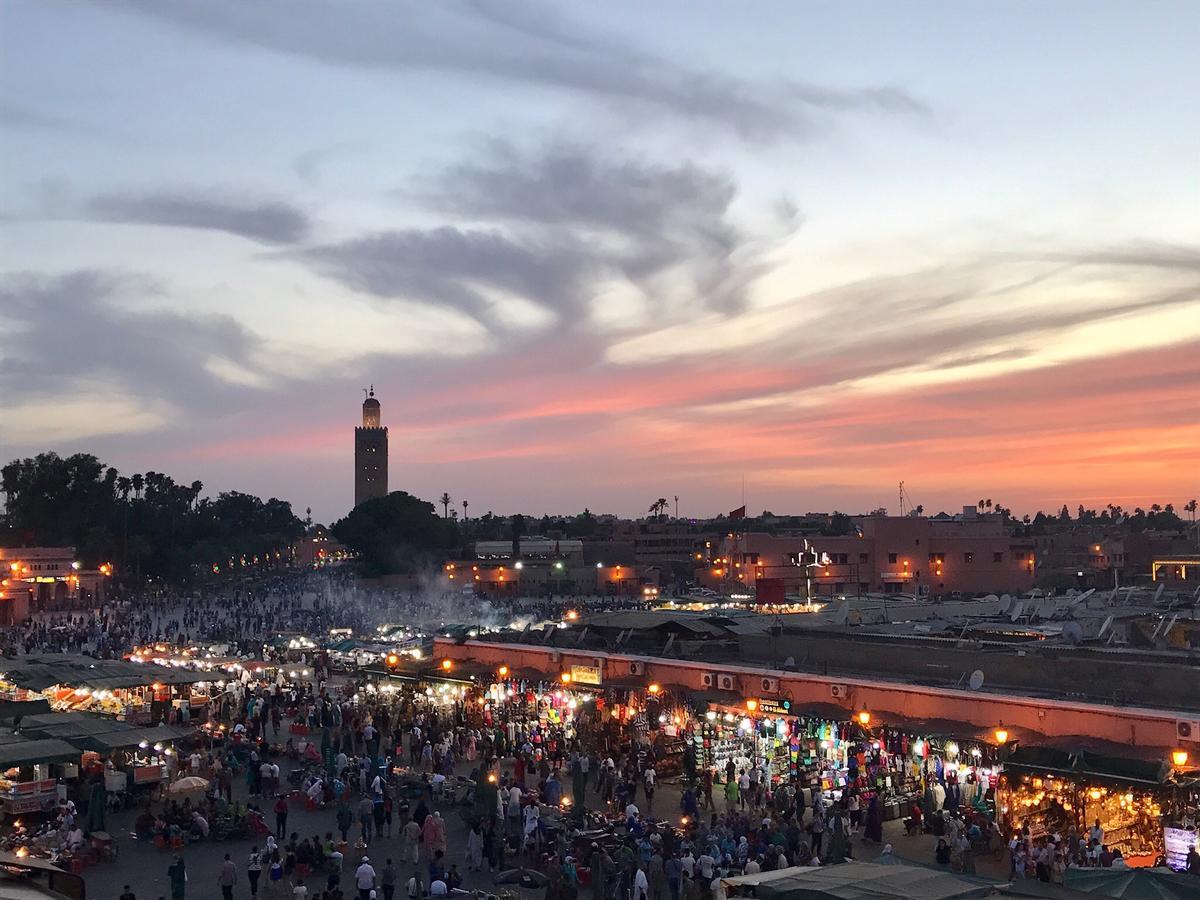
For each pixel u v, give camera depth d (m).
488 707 50.84
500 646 53.88
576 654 49.41
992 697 34.31
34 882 10.84
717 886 23.45
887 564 132.62
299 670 64.56
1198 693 32.03
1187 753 29.30
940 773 35.38
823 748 38.94
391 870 30.28
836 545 131.25
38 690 46.78
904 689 36.81
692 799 36.16
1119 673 33.94
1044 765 30.53
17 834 33.97
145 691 54.16
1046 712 32.84
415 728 49.12
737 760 40.91
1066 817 31.19
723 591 131.88
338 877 31.17
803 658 43.75
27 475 177.38
